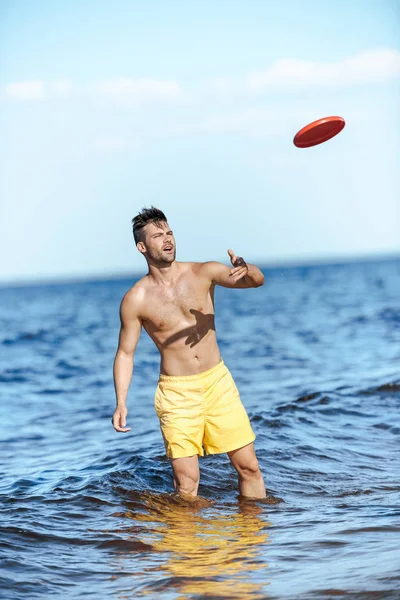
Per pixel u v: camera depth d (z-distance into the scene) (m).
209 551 4.29
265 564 4.00
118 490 5.73
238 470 5.55
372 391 10.11
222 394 5.44
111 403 11.93
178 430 5.39
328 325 25.14
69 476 6.43
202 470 6.30
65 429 9.75
